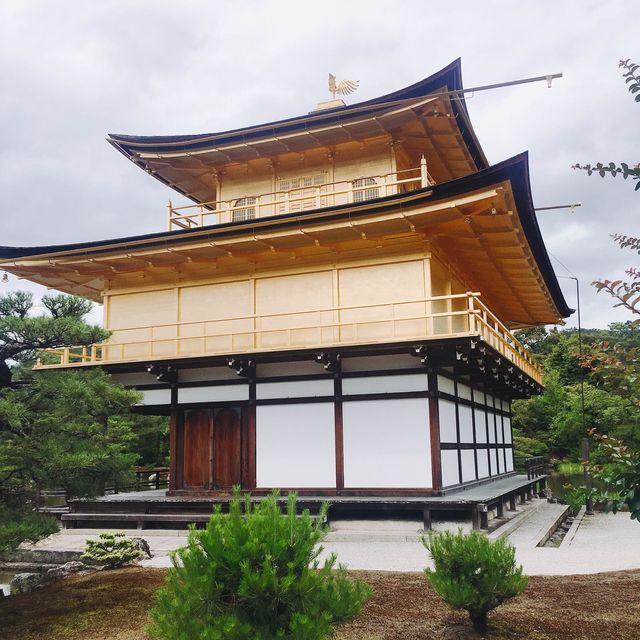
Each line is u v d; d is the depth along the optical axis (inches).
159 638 226.2
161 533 733.9
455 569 330.6
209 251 813.9
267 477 772.6
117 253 824.9
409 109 810.8
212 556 223.5
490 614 356.5
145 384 869.8
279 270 845.2
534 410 2158.0
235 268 870.4
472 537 336.5
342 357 754.2
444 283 857.5
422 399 724.0
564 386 2224.4
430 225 741.9
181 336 861.2
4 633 350.3
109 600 414.3
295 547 231.0
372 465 729.6
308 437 762.8
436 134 895.7
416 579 450.3
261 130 880.3
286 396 781.9
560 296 1155.9
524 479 1105.4
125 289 927.7
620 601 376.8
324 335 803.4
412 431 722.2
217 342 860.0
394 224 731.4
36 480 373.7
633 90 229.1
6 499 383.2
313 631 213.9
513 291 1091.9
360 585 251.3
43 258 852.6
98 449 389.1
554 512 949.8
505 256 878.4
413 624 343.9
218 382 823.1
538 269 952.9
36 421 374.3
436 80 787.4
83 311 416.2
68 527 783.7
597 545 650.2
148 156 946.7
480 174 639.1
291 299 834.2
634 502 221.3
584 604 372.5
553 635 320.5
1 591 432.1
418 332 760.3
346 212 723.4
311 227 747.4
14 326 366.6
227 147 907.4
